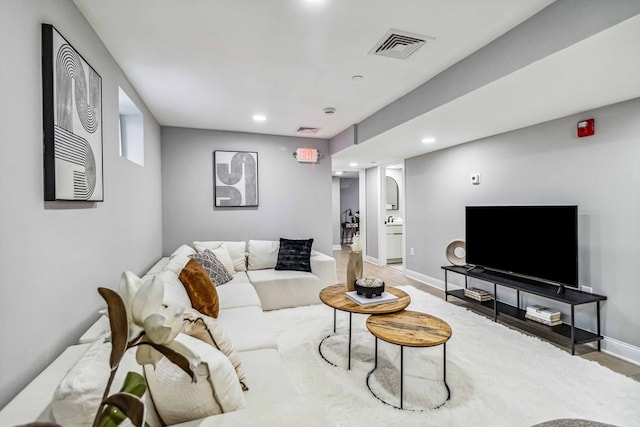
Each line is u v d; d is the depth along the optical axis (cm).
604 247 265
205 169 441
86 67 171
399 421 178
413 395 200
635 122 244
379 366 235
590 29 157
